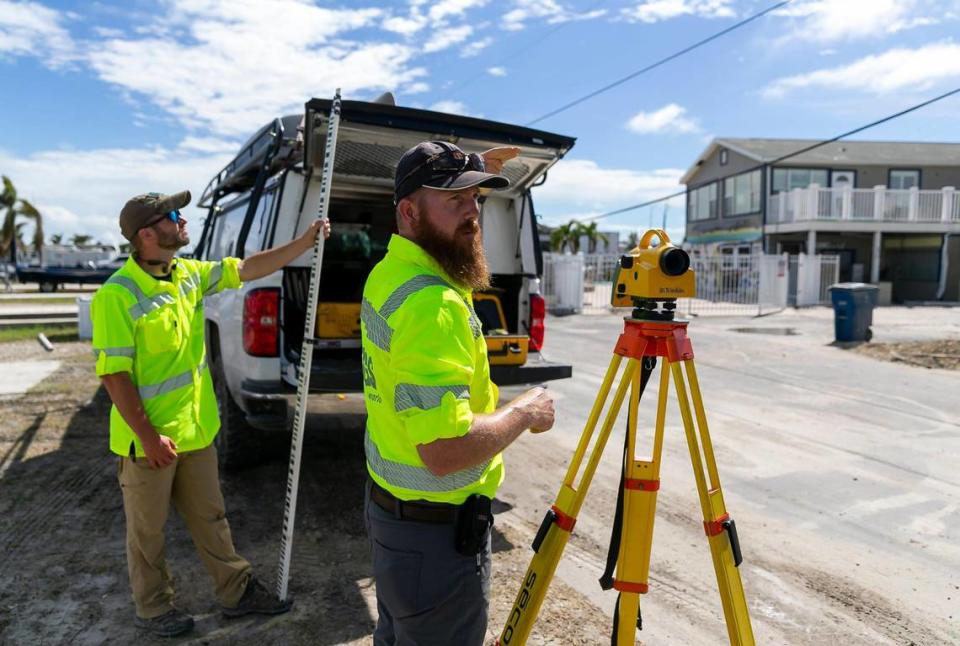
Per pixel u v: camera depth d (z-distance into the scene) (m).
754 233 26.94
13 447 5.48
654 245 2.14
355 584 3.32
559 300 18.80
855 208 24.11
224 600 2.98
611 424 2.07
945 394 7.84
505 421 1.73
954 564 3.62
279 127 4.48
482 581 1.84
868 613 3.13
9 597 3.14
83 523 4.00
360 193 4.79
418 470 1.76
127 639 2.83
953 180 26.92
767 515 4.28
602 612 3.10
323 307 4.34
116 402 2.60
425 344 1.63
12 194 39.81
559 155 4.27
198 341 2.91
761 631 2.98
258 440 4.86
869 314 12.04
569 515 2.05
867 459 5.41
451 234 1.76
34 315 14.76
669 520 4.18
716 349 11.52
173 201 2.73
